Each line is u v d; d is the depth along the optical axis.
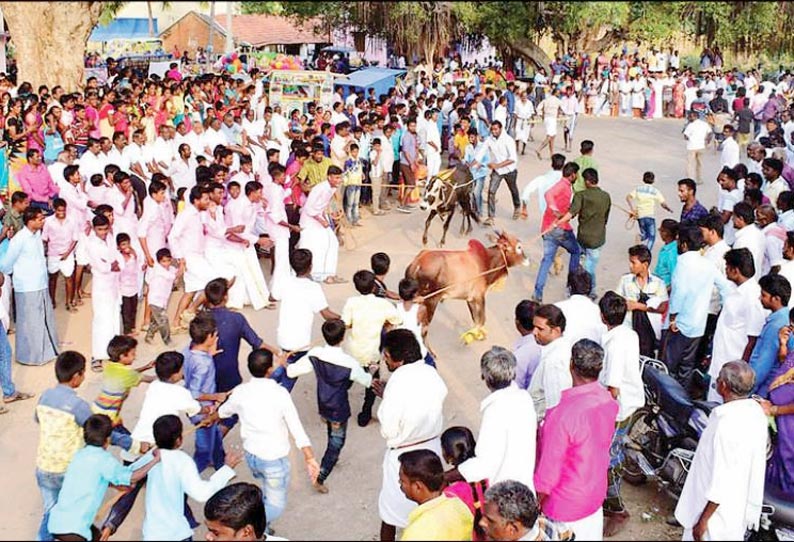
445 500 4.74
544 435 4.96
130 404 7.81
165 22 27.95
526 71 19.00
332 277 10.88
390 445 5.53
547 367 5.79
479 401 7.85
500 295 10.70
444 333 9.53
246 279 10.00
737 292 6.89
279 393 5.61
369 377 6.32
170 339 9.30
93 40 29.39
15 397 8.01
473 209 13.69
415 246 12.61
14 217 9.22
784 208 8.77
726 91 21.75
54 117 12.44
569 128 19.09
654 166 17.92
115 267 8.55
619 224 13.76
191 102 15.54
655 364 7.01
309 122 14.82
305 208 10.49
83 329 9.70
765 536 5.69
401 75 20.05
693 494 5.30
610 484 5.85
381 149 14.15
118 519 5.39
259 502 5.07
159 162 12.11
